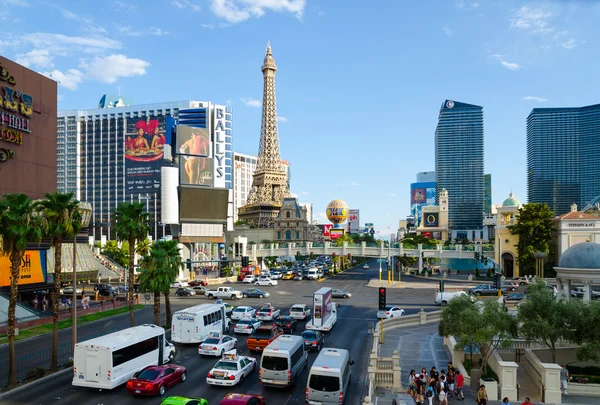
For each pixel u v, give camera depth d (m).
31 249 61.81
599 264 44.66
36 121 68.94
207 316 43.94
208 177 118.94
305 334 42.12
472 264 132.38
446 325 35.75
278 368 30.34
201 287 83.50
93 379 29.33
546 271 97.06
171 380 30.95
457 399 29.75
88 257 71.56
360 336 48.06
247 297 77.12
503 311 34.88
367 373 35.41
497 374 32.31
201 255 128.12
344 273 132.12
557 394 29.83
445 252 112.12
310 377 27.56
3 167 63.03
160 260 48.84
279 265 154.12
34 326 52.22
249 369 33.56
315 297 49.62
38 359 38.28
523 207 99.56
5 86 63.56
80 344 29.64
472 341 32.53
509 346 36.94
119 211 46.75
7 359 38.59
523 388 32.66
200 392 30.22
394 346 43.75
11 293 31.62
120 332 33.00
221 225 117.56
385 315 55.56
